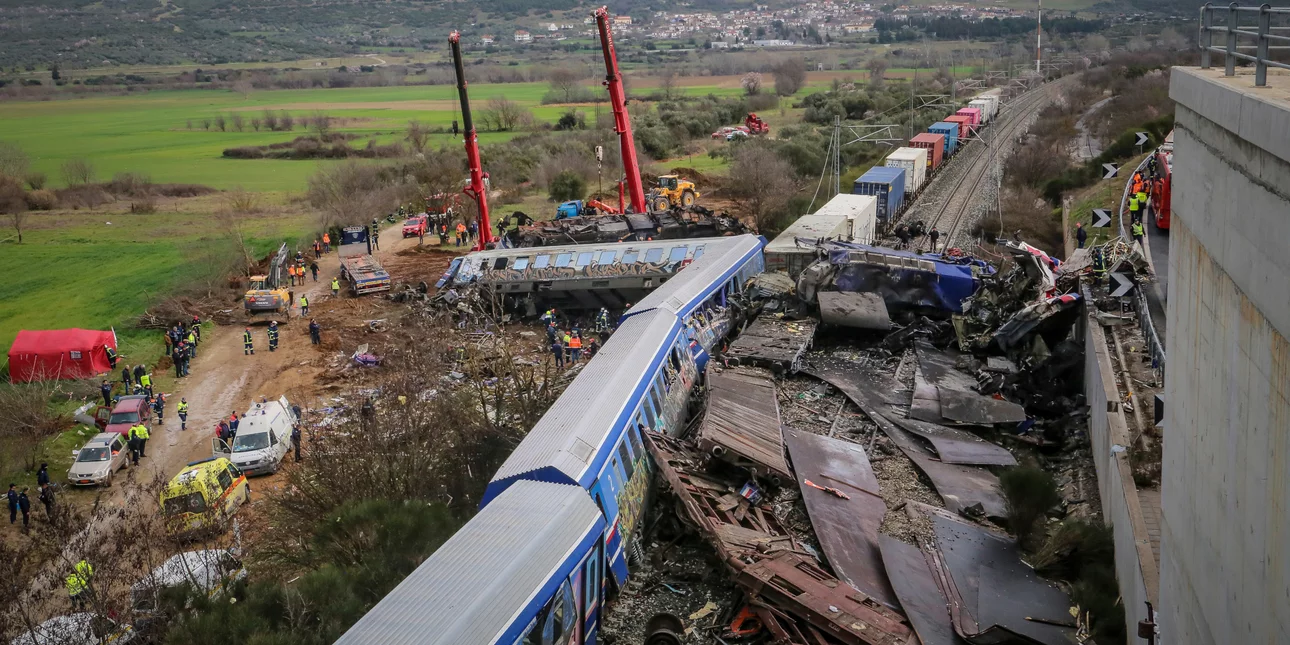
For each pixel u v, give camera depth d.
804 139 100.38
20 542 27.03
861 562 18.06
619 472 19.36
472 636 12.90
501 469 18.23
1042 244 55.69
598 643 16.91
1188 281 12.74
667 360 26.20
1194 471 12.16
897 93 146.62
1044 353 28.84
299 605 18.36
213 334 48.84
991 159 80.19
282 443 32.28
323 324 49.12
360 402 34.28
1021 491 20.09
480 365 37.53
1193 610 11.92
